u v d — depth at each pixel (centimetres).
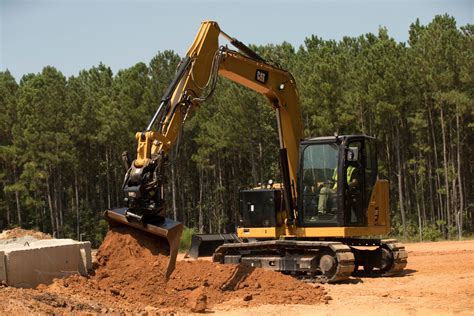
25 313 1138
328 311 1482
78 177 8231
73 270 1565
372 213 2173
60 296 1341
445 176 6188
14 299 1216
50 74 7744
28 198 6988
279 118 2275
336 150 2130
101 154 8238
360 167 2144
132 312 1339
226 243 2464
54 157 6819
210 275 1777
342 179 2092
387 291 1803
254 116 6481
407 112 6481
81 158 7862
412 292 1766
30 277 1454
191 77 1903
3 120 7600
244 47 2122
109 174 8256
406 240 6059
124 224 1648
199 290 1638
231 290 1712
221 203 7912
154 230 1571
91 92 8056
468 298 1623
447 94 5862
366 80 5991
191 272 1802
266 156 7344
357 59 6631
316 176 2153
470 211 7156
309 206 2155
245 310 1489
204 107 7175
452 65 5912
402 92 6084
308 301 1608
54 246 1530
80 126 7194
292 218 2181
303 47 7994
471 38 5909
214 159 8138
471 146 6994
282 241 2152
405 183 6731
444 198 7050
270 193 2214
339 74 6231
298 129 2286
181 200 8006
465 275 2083
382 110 5862
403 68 6025
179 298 1547
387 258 2189
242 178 8038
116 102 7050
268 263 2170
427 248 3350
